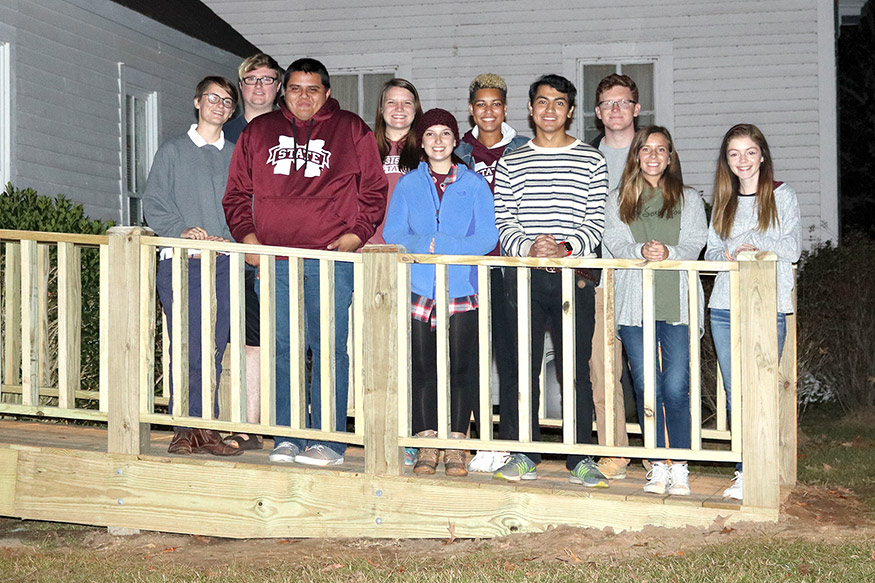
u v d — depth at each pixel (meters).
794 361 5.98
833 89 12.74
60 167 9.37
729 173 5.19
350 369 6.25
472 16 13.39
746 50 12.91
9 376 6.10
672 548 4.59
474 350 5.39
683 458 4.82
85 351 7.31
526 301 4.97
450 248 5.20
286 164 5.40
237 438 5.97
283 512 5.27
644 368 4.86
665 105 13.05
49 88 9.22
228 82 5.91
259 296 5.48
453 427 5.29
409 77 13.55
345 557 4.83
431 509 5.09
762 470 4.72
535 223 5.20
